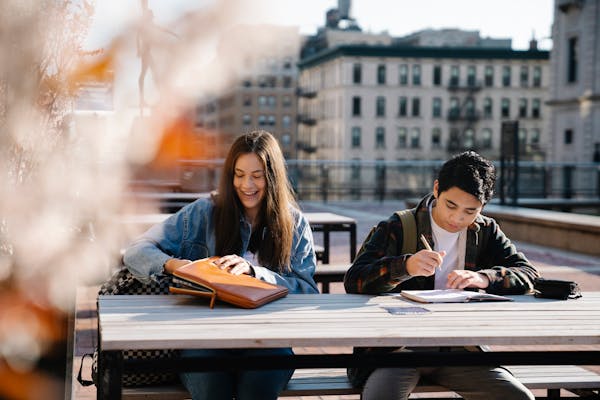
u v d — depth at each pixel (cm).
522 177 2269
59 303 132
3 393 159
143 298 235
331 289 664
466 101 7494
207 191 941
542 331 198
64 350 168
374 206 2142
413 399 346
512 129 1352
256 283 240
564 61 4034
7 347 146
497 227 286
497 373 238
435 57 7412
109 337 177
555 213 1181
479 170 261
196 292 227
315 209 1967
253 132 278
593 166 2278
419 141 7462
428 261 246
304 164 2338
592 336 194
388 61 7338
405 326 201
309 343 182
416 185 2572
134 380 233
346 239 1122
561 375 263
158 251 256
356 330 193
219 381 226
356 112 7319
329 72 7631
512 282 263
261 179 272
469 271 262
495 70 7544
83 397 352
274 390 229
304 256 282
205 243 275
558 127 4100
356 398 362
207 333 184
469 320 212
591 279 765
